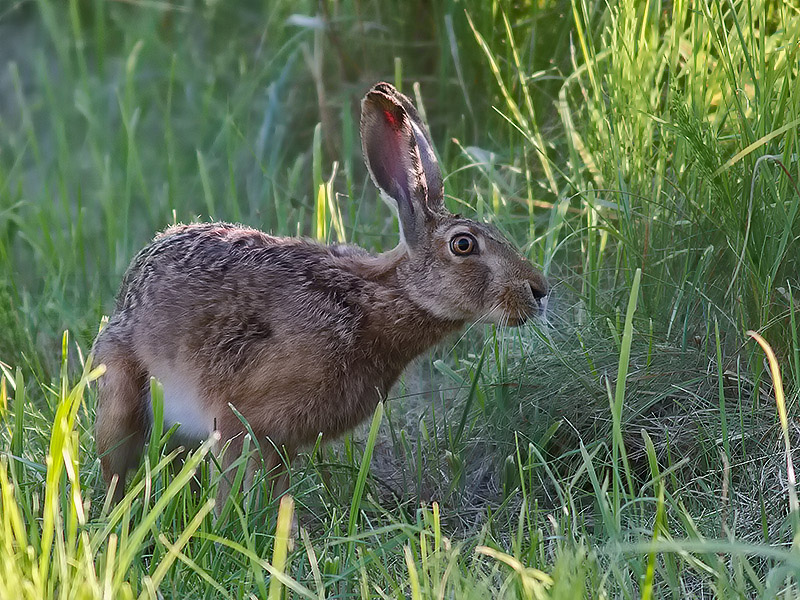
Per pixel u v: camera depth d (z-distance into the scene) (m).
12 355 10.91
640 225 9.83
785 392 8.55
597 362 9.30
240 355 8.48
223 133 13.53
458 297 8.64
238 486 7.45
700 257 9.53
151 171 13.95
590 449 8.84
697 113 9.57
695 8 9.70
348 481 8.94
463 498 9.02
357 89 13.63
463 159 12.34
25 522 7.32
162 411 7.68
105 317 10.18
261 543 7.41
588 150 10.77
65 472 7.29
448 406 10.12
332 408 8.60
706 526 7.57
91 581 5.94
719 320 9.27
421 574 6.79
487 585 6.47
